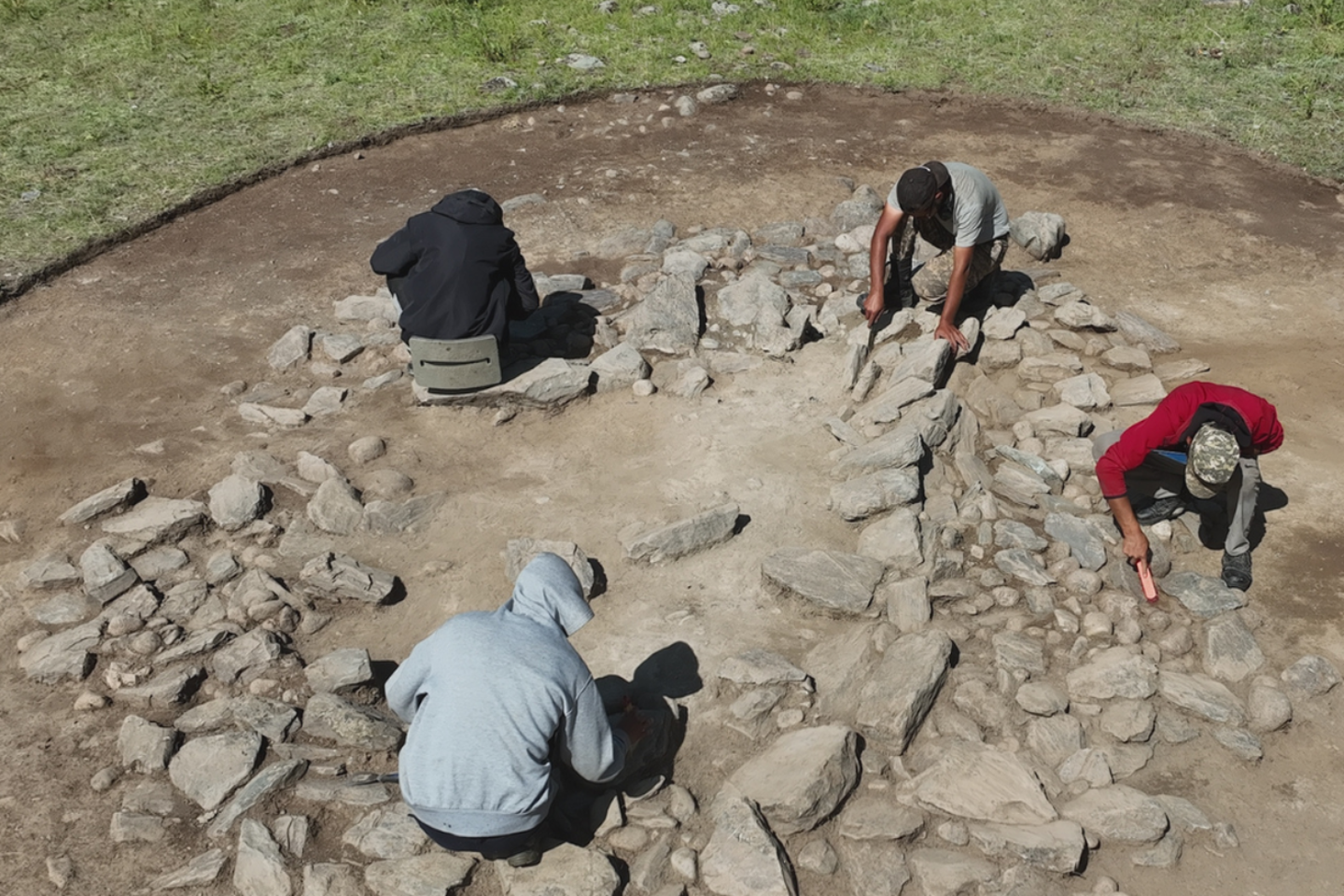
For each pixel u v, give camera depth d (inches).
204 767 157.8
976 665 174.6
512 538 201.9
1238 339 262.5
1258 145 353.4
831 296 271.6
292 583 191.5
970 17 441.1
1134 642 179.8
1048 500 205.2
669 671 174.7
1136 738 163.5
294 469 218.2
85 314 270.1
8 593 191.5
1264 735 166.2
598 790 155.3
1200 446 170.7
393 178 335.3
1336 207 324.5
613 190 326.6
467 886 143.2
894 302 263.1
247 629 182.7
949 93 386.9
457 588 191.8
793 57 406.0
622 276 281.3
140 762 159.8
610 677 172.9
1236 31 426.0
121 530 200.1
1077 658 176.1
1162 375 245.4
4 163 328.2
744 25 432.5
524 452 225.5
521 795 131.6
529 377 233.8
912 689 163.6
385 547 200.2
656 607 187.5
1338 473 218.4
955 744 160.2
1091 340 255.3
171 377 248.1
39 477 218.2
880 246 227.8
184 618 185.0
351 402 238.8
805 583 185.8
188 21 426.0
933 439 216.5
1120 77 395.2
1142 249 301.0
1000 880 143.8
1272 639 181.5
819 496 210.4
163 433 230.2
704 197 323.0
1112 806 151.9
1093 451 209.6
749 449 222.8
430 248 225.0
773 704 167.6
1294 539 202.4
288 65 392.8
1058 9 447.8
